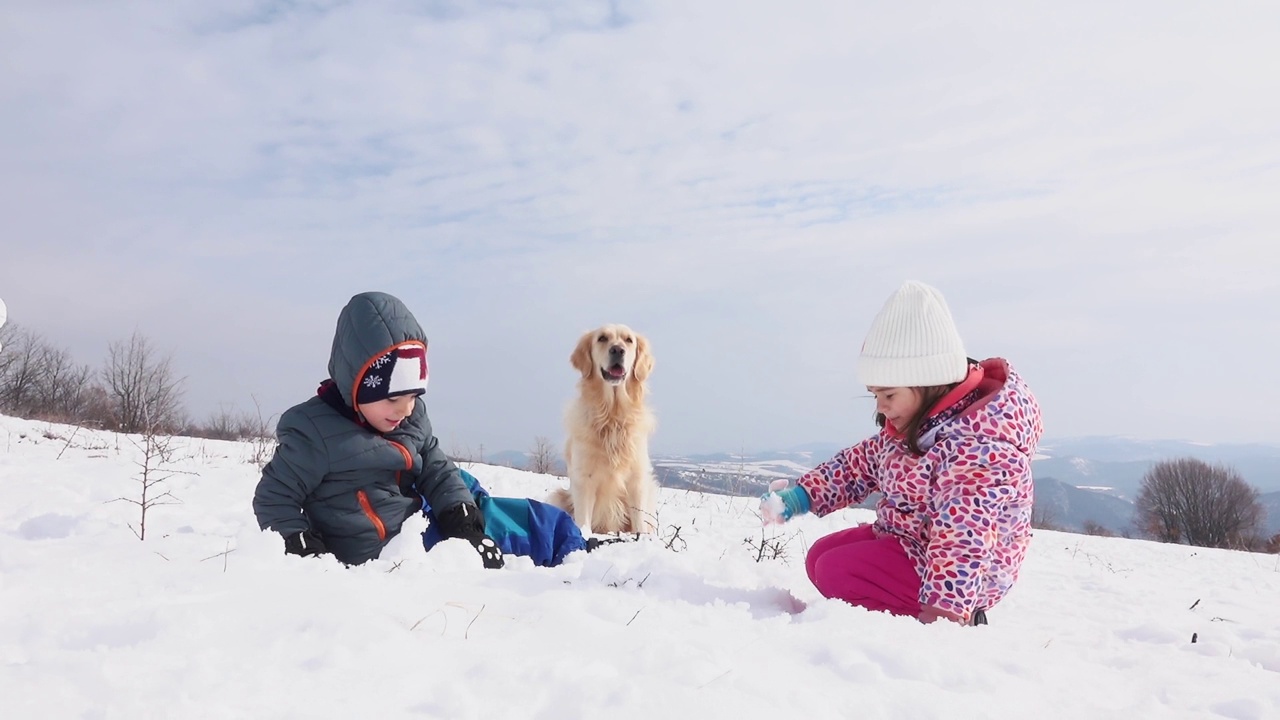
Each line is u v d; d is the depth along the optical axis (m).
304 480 3.23
